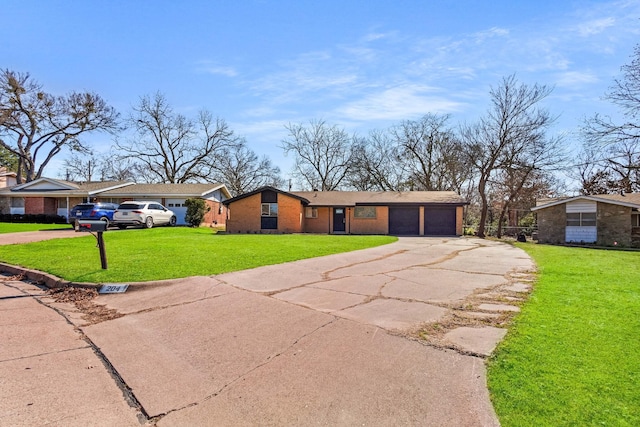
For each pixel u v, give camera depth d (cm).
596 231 1903
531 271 849
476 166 2478
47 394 305
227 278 709
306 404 288
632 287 656
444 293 624
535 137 2278
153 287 656
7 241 1299
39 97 3200
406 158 3606
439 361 355
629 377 304
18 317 516
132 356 386
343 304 550
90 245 1173
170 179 4100
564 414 255
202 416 276
